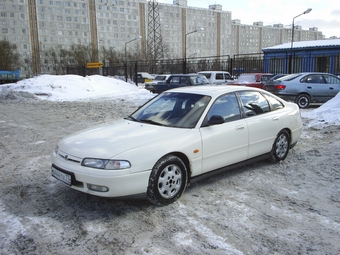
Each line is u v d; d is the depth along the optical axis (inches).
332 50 1067.3
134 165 148.6
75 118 464.8
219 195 175.2
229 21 4709.6
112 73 1598.2
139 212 156.2
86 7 3683.6
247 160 202.7
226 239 131.6
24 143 308.8
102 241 131.3
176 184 164.9
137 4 3986.2
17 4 3356.3
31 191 185.0
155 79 982.4
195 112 184.7
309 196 173.3
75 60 2650.1
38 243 130.3
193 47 4392.2
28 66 3417.8
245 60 983.6
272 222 145.6
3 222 148.1
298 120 242.1
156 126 181.2
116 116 470.6
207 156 177.3
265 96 224.8
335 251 123.5
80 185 153.2
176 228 140.8
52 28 3533.5
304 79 509.0
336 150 244.5
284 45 1266.0
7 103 713.0
